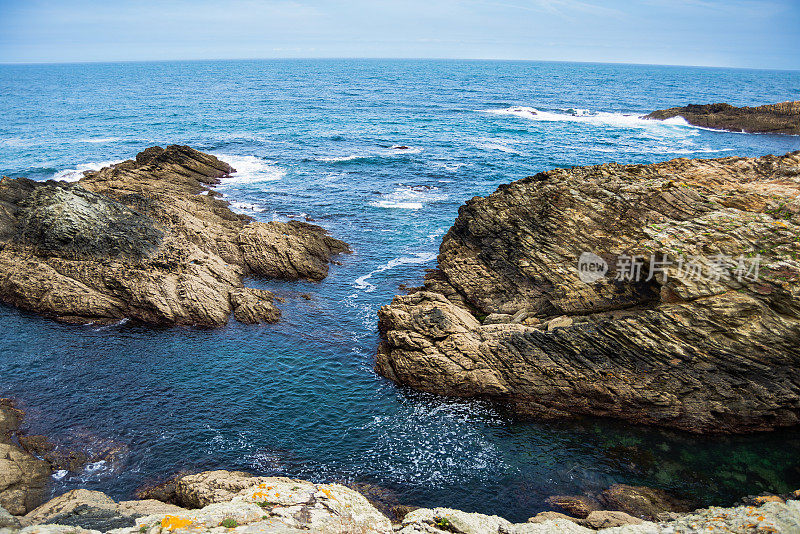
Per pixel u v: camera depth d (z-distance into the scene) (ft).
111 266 110.32
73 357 95.61
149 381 89.97
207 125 340.18
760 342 73.10
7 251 115.85
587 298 91.15
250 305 109.50
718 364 76.02
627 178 103.30
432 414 83.76
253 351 99.30
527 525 54.34
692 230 81.66
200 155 210.38
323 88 644.69
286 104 464.24
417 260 138.92
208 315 106.11
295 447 76.33
